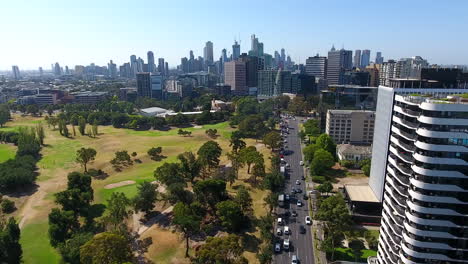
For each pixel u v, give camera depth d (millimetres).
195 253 133500
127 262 108562
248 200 166750
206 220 162000
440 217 90125
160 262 131125
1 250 124688
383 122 155875
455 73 192750
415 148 94750
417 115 96188
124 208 151375
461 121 84438
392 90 144125
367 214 164125
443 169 87562
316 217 151500
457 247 90625
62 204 162625
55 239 141750
